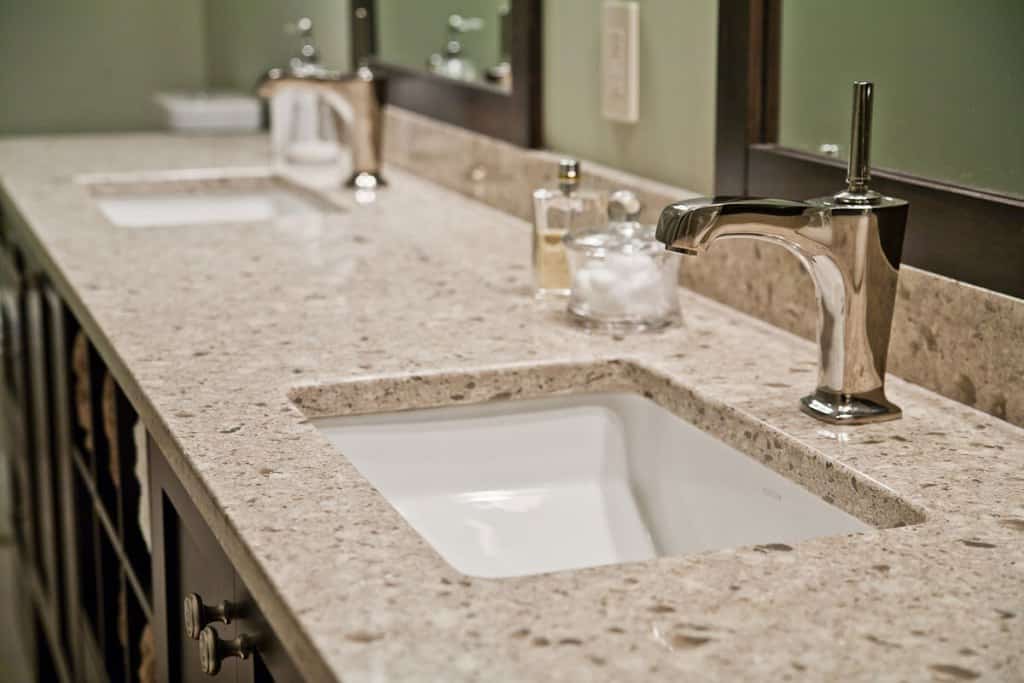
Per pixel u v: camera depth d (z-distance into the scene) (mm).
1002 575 783
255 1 3412
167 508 1204
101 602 1687
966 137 1136
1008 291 1080
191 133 3105
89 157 2623
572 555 1200
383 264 1668
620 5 1697
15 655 2654
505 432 1250
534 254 1490
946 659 681
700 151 1573
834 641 700
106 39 3912
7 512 3221
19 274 2189
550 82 1948
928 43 1175
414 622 718
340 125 2750
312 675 702
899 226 1028
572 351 1281
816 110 1352
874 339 1058
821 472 993
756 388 1165
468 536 1199
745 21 1422
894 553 815
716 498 1140
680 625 718
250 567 806
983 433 1048
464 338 1321
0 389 3012
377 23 2686
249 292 1502
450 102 2291
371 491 905
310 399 1158
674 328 1376
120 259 1671
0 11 3801
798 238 1000
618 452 1290
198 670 1146
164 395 1119
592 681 657
